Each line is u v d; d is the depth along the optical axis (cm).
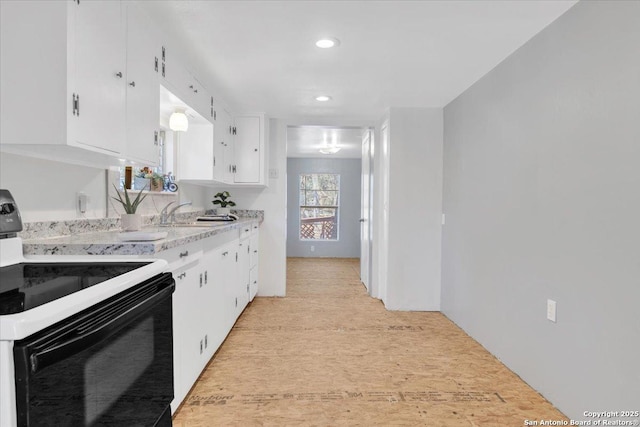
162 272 146
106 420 102
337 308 416
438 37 238
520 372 249
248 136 433
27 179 174
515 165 258
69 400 86
